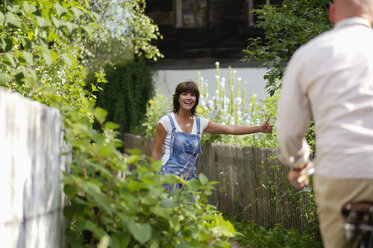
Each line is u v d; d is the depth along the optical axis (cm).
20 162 208
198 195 305
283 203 652
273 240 594
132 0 1174
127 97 1466
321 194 224
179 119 489
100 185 252
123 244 251
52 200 248
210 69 1428
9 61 365
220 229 296
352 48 222
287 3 581
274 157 658
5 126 193
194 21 1538
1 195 190
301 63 228
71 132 275
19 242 206
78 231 278
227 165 784
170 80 1464
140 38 1224
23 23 377
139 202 263
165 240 271
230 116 941
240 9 1484
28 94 421
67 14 379
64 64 506
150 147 1132
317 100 222
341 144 210
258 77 1343
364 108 212
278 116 238
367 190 206
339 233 224
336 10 241
